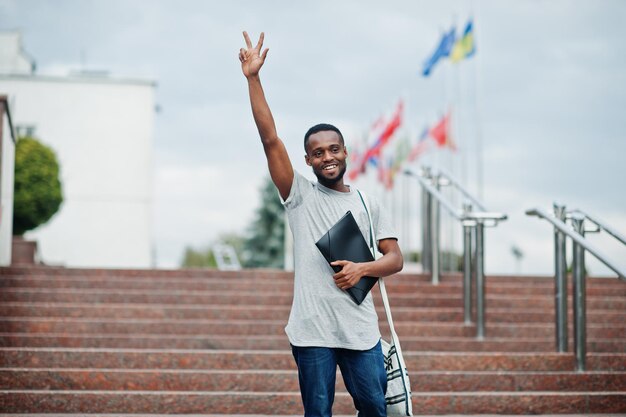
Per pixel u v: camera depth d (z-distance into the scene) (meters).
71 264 28.56
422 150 19.61
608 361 6.42
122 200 28.92
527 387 5.93
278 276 8.80
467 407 5.56
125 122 29.11
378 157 21.53
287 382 5.81
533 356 6.23
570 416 5.50
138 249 28.81
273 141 3.67
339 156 3.81
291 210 3.82
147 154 29.12
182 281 8.40
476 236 7.09
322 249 3.67
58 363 6.05
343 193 3.85
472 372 6.00
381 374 3.69
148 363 6.09
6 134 9.55
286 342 6.83
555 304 6.56
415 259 20.80
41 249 28.48
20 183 16.58
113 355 6.07
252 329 7.16
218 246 23.45
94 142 28.95
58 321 7.01
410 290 8.38
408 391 3.73
